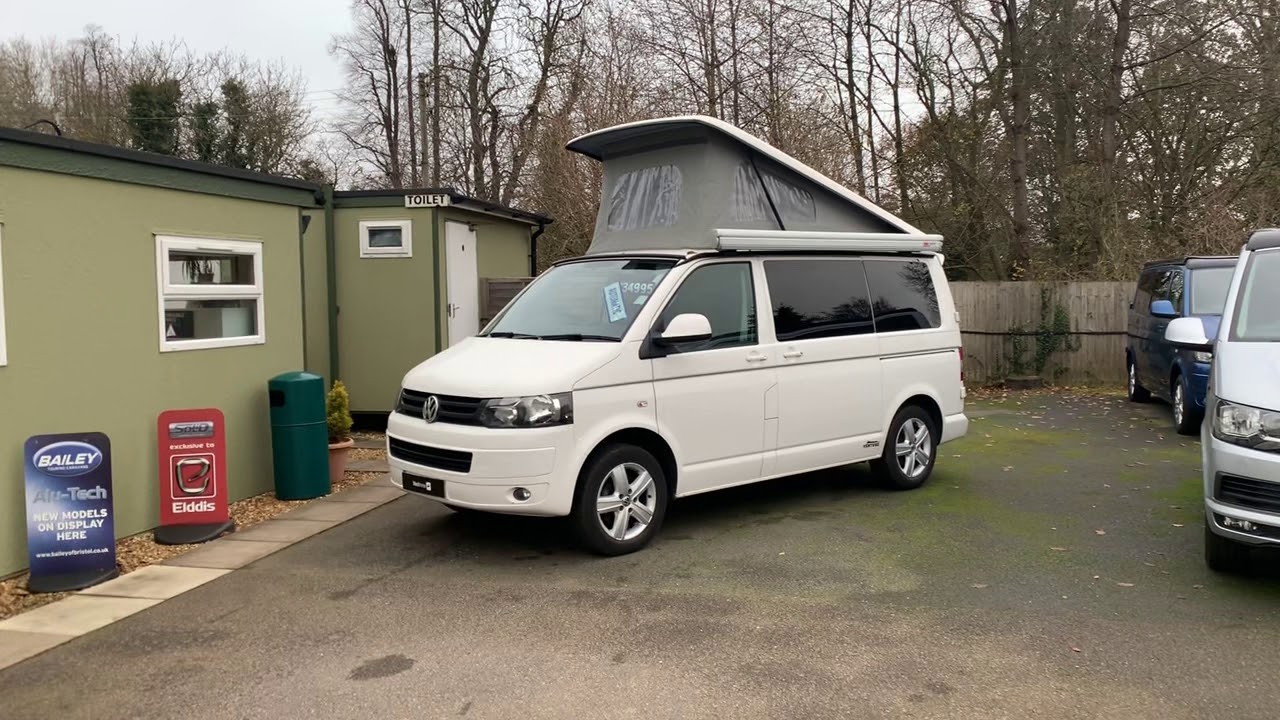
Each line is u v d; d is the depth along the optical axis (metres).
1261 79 16.56
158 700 3.72
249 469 7.23
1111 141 18.05
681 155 6.87
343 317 10.61
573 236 17.38
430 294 10.38
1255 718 3.44
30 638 4.41
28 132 5.25
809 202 7.14
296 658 4.12
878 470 7.32
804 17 18.61
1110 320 15.41
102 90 31.38
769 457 6.36
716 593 4.92
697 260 6.09
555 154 17.83
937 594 4.87
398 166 33.06
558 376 5.30
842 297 6.95
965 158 20.27
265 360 7.40
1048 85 19.06
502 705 3.62
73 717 3.59
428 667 3.99
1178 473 8.05
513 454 5.15
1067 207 18.92
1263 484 4.49
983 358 15.72
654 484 5.76
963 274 20.77
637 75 18.80
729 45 18.59
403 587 5.10
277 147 30.00
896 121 21.09
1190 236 16.17
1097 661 3.96
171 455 6.22
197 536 6.05
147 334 6.20
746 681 3.80
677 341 5.63
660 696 3.67
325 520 6.61
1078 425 11.08
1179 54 17.52
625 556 5.64
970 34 18.84
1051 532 6.11
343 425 7.95
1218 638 4.21
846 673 3.87
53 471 5.26
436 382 5.61
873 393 7.04
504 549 5.83
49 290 5.47
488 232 11.82
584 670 3.94
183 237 6.49
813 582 5.09
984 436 10.27
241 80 30.30
